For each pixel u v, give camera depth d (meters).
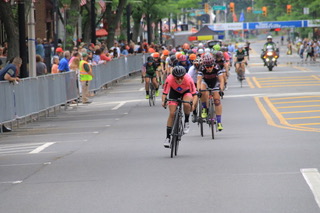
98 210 20.92
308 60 171.50
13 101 49.84
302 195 21.89
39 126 52.19
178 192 23.17
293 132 40.78
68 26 93.31
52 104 60.31
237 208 20.38
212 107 39.53
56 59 68.38
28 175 28.58
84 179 26.73
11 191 25.00
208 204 21.08
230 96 72.31
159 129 45.41
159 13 173.38
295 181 24.31
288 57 197.38
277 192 22.52
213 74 39.03
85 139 41.75
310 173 25.73
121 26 166.25
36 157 34.50
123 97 78.56
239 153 32.12
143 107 64.81
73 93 68.56
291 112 54.22
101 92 87.44
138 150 35.03
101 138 41.81
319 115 51.25
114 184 25.25
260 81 95.12
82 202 22.23
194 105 34.00
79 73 71.75
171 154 31.59
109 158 32.44
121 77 109.31
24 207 21.95
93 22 103.19
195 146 35.75
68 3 103.38
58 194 23.84
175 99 33.50
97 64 84.69
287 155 30.84
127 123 50.62
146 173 27.44
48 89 59.12
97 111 63.03
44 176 28.06
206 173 26.75
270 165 28.12
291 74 108.06
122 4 129.62
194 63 48.47
